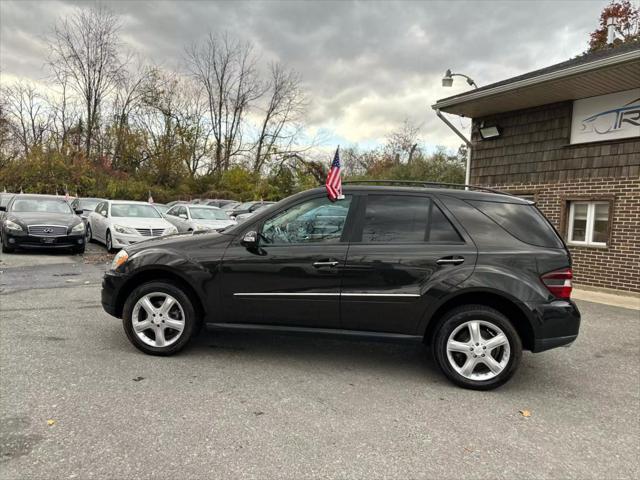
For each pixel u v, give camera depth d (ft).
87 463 8.55
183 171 123.44
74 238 38.01
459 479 8.64
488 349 12.89
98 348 14.92
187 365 13.83
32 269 31.04
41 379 12.26
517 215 13.76
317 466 8.83
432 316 13.26
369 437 10.05
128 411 10.69
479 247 13.25
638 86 28.89
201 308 14.69
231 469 8.59
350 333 13.64
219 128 140.15
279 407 11.31
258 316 13.99
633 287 29.40
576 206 33.06
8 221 37.11
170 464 8.66
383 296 13.29
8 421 9.97
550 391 13.19
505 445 9.98
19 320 17.98
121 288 14.64
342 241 13.75
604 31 73.41
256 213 14.93
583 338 18.92
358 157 172.76
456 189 14.33
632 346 17.90
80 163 102.06
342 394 12.30
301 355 15.26
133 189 105.19
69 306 20.58
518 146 36.11
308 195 14.30
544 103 33.88
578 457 9.61
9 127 123.75
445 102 35.65
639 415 11.77
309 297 13.62
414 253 13.30
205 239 14.48
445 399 12.31
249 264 13.84
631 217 29.48
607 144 30.63
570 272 13.07
